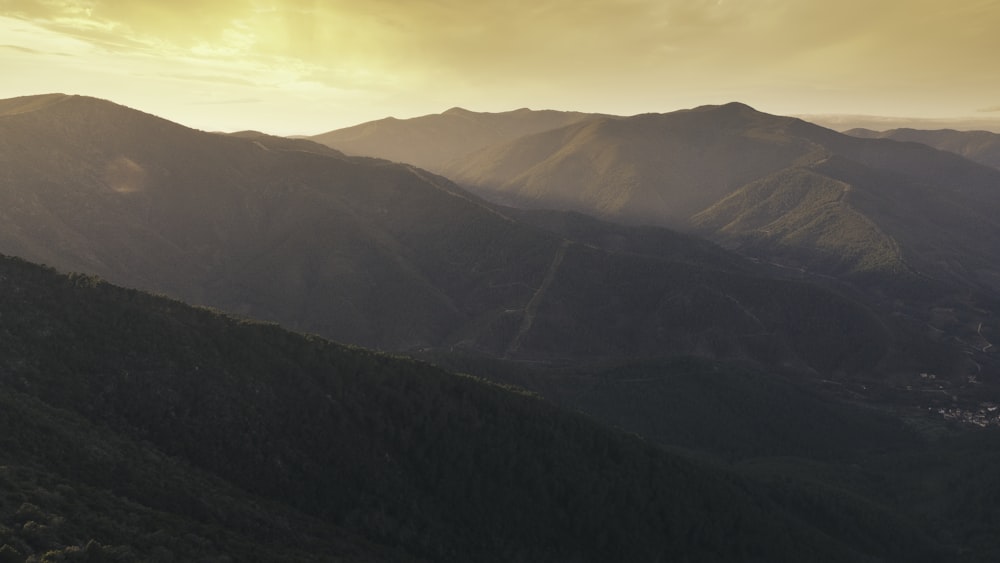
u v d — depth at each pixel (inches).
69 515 1644.9
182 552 1721.2
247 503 2341.3
